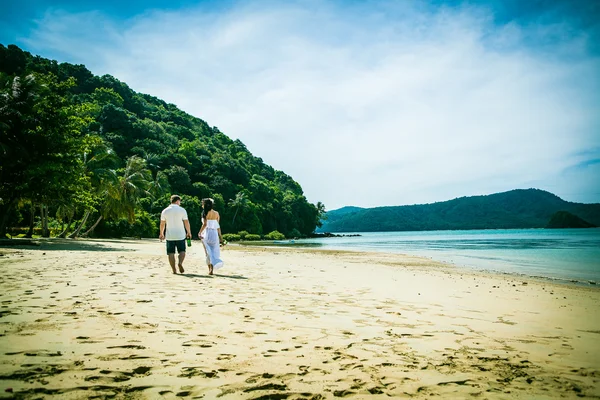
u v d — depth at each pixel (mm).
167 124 110875
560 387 2455
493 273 13438
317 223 138125
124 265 9578
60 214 42688
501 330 4160
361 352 3037
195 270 9148
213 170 98500
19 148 20188
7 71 81688
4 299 4367
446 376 2572
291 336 3408
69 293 4918
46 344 2725
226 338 3207
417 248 36719
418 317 4637
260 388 2186
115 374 2240
